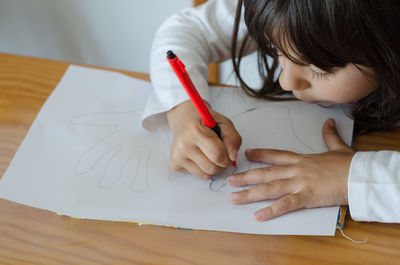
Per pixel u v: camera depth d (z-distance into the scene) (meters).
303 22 0.49
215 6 0.79
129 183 0.57
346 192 0.52
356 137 0.61
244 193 0.54
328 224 0.51
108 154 0.61
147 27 1.25
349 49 0.50
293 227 0.51
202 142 0.56
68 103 0.68
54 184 0.57
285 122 0.64
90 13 1.24
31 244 0.51
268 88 0.69
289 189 0.53
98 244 0.50
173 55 0.48
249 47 0.81
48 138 0.63
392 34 0.49
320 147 0.60
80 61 1.39
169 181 0.57
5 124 0.65
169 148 0.62
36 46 1.36
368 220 0.50
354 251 0.49
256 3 0.53
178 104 0.63
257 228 0.51
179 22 0.78
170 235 0.51
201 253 0.49
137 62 1.37
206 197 0.55
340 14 0.47
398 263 0.48
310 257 0.48
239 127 0.64
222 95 0.69
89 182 0.57
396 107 0.62
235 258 0.49
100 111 0.67
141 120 0.64
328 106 0.65
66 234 0.52
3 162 0.60
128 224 0.52
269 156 0.58
